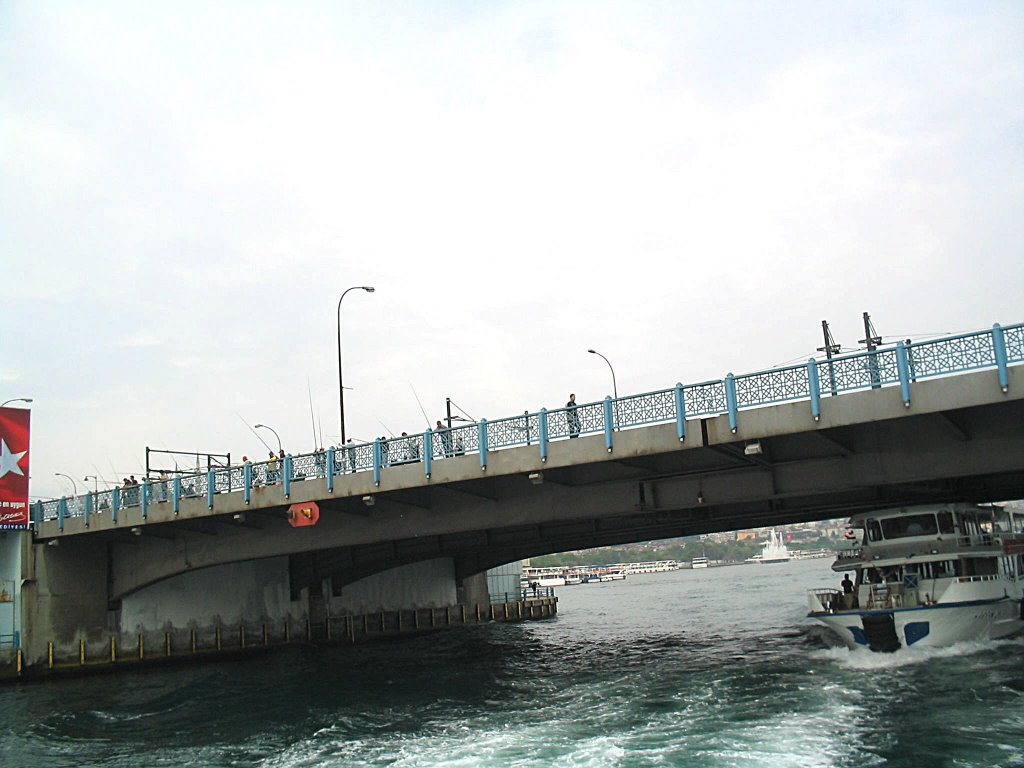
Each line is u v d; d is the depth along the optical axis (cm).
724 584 14875
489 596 8012
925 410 2566
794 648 4316
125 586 4891
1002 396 2464
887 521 3694
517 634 6406
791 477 3145
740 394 2855
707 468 3241
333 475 3728
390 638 6356
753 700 2919
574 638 5875
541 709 3048
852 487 3030
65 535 4675
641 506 3394
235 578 5453
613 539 5550
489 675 4069
